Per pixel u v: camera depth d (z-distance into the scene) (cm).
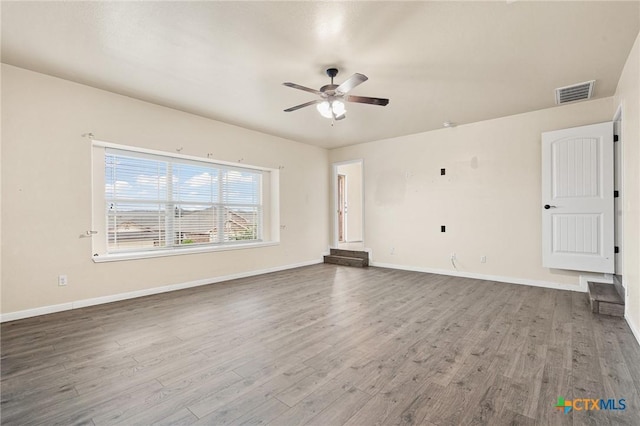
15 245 314
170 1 213
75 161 351
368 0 212
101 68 316
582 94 381
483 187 493
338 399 181
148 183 434
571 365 218
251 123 501
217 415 167
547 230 418
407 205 581
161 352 243
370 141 629
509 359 228
